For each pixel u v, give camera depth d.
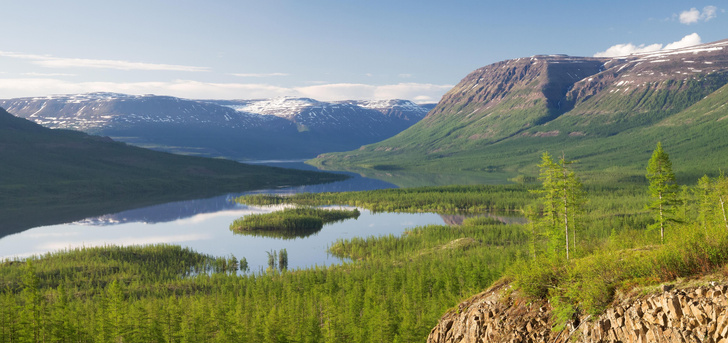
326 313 85.62
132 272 136.00
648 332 22.36
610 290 25.39
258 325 82.81
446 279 100.00
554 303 27.70
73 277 127.88
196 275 140.88
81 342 83.56
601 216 188.25
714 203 70.69
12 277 124.56
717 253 22.72
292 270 132.62
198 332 82.19
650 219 161.75
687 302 21.41
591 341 24.66
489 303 31.81
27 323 75.94
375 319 78.81
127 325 84.00
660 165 58.19
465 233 166.62
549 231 61.06
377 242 163.62
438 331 35.16
